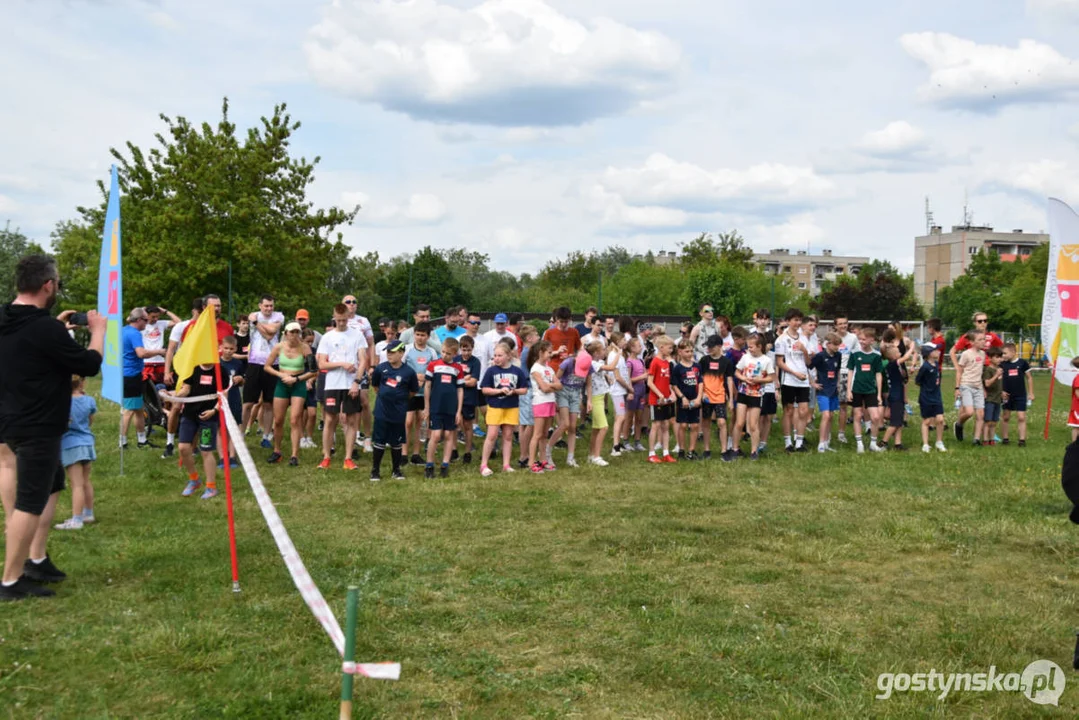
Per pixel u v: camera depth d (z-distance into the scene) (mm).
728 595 5688
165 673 4305
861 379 12016
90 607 5215
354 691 4176
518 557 6500
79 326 9203
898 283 52438
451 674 4402
